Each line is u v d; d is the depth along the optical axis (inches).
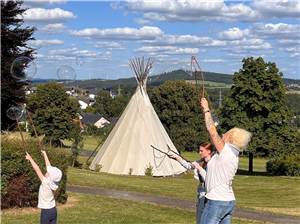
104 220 522.0
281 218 613.9
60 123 2805.1
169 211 611.2
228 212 229.8
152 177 1148.5
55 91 2837.1
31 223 489.4
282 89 1587.1
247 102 1574.8
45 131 2778.1
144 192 791.7
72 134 1642.5
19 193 559.2
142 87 1318.9
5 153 554.6
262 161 2628.0
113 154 1230.9
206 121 238.7
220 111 1630.2
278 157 1526.8
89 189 787.4
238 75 1600.6
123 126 1273.4
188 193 823.1
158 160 1214.3
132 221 525.3
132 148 1226.0
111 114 4918.8
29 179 563.8
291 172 1417.3
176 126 2925.7
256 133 1576.0
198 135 2844.5
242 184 1075.9
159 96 2979.8
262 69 1583.4
